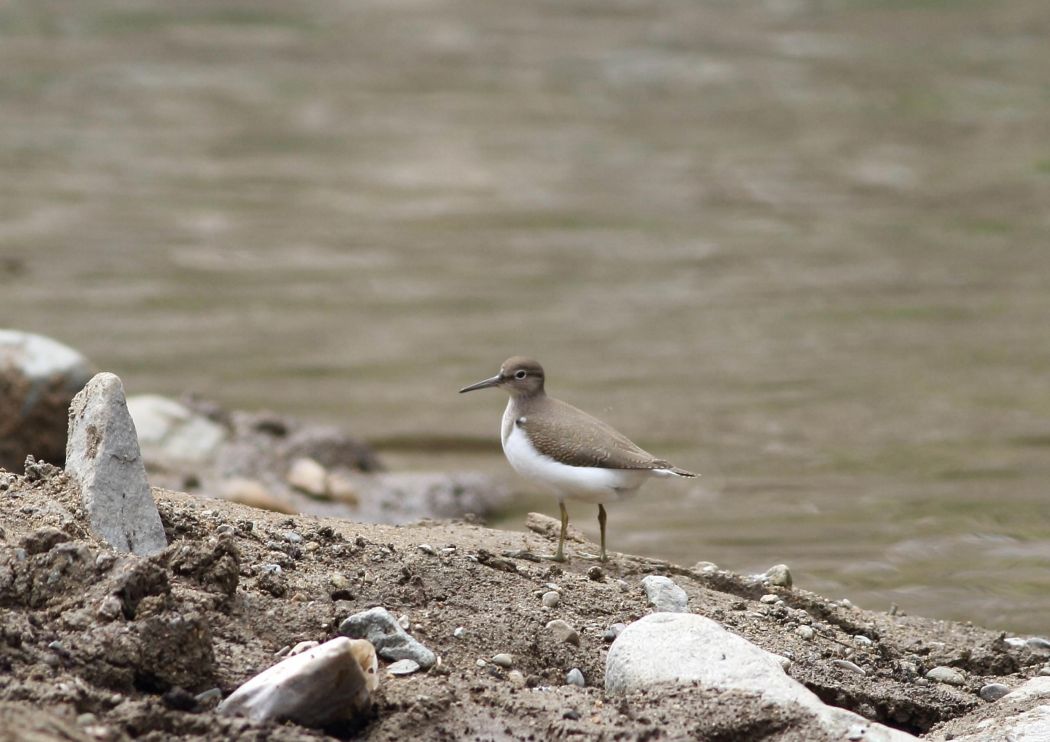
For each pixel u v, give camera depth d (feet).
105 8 139.54
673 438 52.06
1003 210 87.45
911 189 92.32
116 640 20.07
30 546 21.62
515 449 30.19
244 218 86.43
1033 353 63.16
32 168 94.43
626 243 82.33
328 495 45.42
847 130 104.99
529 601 25.72
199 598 21.93
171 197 90.02
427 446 52.80
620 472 29.19
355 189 92.84
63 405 43.14
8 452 42.68
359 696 20.58
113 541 23.06
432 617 24.40
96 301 70.69
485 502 46.52
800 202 89.97
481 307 71.20
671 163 98.32
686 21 138.21
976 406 55.88
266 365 62.13
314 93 114.93
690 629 23.44
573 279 76.02
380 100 113.29
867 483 46.85
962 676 26.73
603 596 26.78
